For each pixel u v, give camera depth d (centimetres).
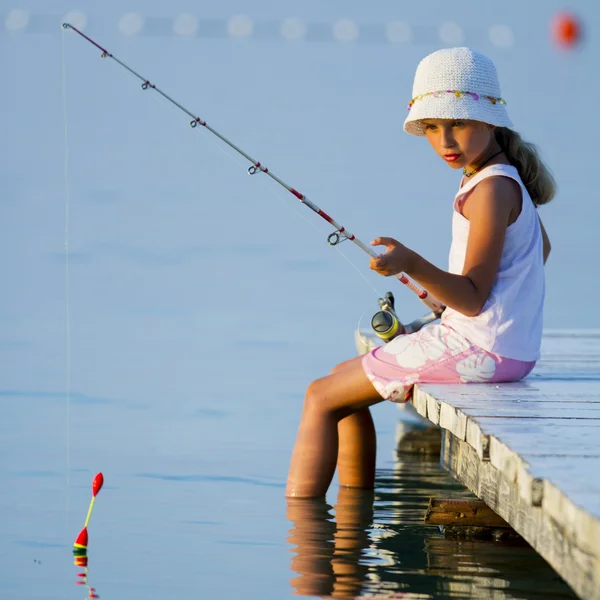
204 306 2622
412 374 1163
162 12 10275
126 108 7281
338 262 3206
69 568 987
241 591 934
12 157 5541
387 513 1193
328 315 2522
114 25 9950
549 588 955
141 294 2761
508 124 1148
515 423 952
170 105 7338
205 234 3703
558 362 1395
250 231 3756
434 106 1134
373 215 3953
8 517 1151
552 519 732
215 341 2250
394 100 7550
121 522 1135
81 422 1608
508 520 880
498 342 1150
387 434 1648
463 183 1195
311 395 1227
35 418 1625
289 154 5597
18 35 9406
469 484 1048
